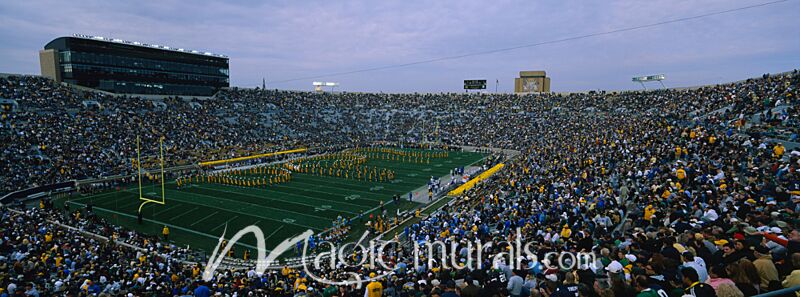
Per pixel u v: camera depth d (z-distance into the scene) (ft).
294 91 322.14
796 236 23.36
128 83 231.09
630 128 136.26
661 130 106.52
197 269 61.93
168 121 199.21
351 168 177.99
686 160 69.26
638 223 42.19
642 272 22.40
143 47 236.63
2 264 47.80
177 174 155.74
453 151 233.14
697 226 31.91
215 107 244.83
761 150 62.28
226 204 113.70
